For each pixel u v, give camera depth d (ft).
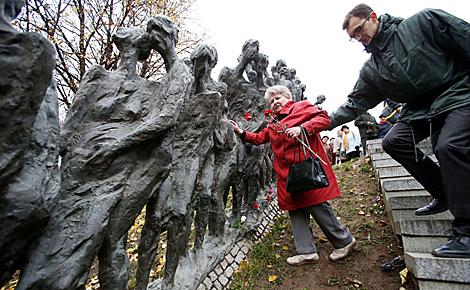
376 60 8.23
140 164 6.26
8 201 3.76
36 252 4.67
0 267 4.30
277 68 23.89
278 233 14.03
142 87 6.89
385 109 25.85
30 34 3.59
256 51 14.66
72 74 28.09
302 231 10.78
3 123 3.57
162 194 7.47
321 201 10.10
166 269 8.03
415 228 8.29
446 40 6.83
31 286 4.48
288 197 10.61
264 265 11.04
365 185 17.83
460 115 6.62
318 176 9.25
